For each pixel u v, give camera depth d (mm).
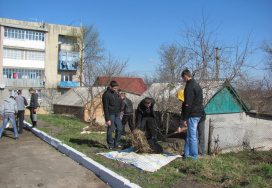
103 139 8445
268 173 4770
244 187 4078
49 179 5082
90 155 6375
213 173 4789
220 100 9430
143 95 12703
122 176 4781
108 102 6766
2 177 5145
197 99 5422
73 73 41344
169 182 4465
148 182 4523
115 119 6980
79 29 41375
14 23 37312
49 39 39188
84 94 23500
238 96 9727
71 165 6031
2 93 35375
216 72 8055
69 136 9008
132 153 6215
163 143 8094
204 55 7918
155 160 5609
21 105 10844
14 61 36562
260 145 11180
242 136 10555
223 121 9781
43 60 38719
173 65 9180
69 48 40312
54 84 39594
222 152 9688
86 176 5273
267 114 11070
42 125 12664
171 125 9523
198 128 6492
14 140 9352
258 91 10461
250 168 5328
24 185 4746
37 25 40125
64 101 25797
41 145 8414
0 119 18109
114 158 5980
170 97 8688
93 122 12680
